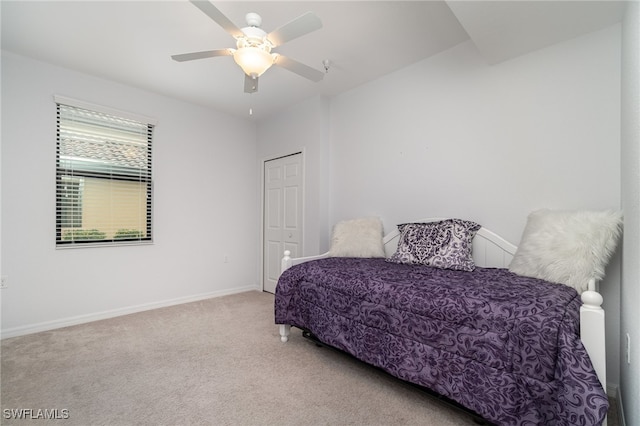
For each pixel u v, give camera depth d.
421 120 2.76
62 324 2.82
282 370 2.01
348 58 2.70
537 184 2.12
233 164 4.19
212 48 2.52
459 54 2.51
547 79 2.09
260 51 1.86
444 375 1.46
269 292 4.21
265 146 4.29
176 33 2.31
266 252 4.30
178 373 1.96
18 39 2.41
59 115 2.86
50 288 2.78
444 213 2.60
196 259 3.79
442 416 1.54
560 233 1.69
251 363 2.11
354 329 1.89
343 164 3.45
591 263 1.54
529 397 1.20
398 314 1.66
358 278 1.96
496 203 2.31
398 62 2.79
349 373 1.97
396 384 1.84
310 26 1.68
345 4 1.98
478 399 1.34
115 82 3.16
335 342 2.00
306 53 2.61
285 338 2.47
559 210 1.91
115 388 1.78
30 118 2.69
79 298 2.93
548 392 1.15
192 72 2.96
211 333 2.66
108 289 3.11
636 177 1.13
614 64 1.84
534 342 1.21
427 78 2.71
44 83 2.76
